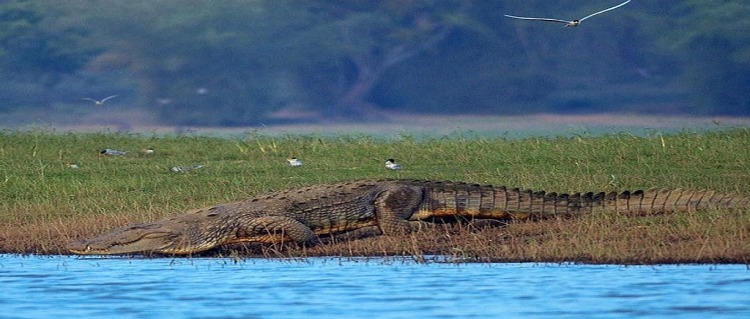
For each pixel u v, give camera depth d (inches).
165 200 2171.5
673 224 1787.6
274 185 2325.3
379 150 2770.7
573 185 2202.3
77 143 3093.0
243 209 1838.1
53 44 6811.0
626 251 1667.1
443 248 1780.3
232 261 1758.1
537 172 2405.3
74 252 1795.0
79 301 1417.3
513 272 1579.7
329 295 1435.8
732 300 1373.0
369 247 1797.5
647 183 2208.4
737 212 1818.4
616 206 1898.4
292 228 1808.6
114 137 3245.6
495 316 1304.1
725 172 2329.0
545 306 1354.6
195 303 1398.9
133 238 1796.3
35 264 1742.1
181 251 1807.3
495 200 1892.2
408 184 1892.2
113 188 2320.4
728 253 1626.5
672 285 1464.1
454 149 2731.3
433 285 1489.9
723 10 6875.0
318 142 2957.7
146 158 2807.6
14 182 2393.0
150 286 1519.4
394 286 1489.9
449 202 1883.6
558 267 1617.9
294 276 1582.2
